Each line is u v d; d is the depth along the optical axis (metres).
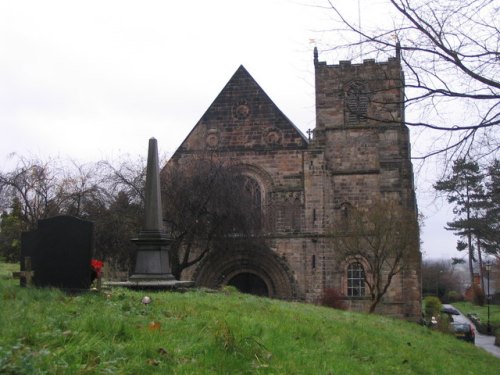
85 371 8.70
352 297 47.03
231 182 44.22
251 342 11.62
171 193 42.94
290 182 49.34
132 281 25.12
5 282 18.30
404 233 41.78
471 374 19.25
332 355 13.38
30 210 45.28
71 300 14.84
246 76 51.38
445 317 54.28
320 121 49.81
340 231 44.59
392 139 48.81
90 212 44.22
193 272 48.84
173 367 9.73
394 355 16.44
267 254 48.38
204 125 51.09
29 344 9.84
